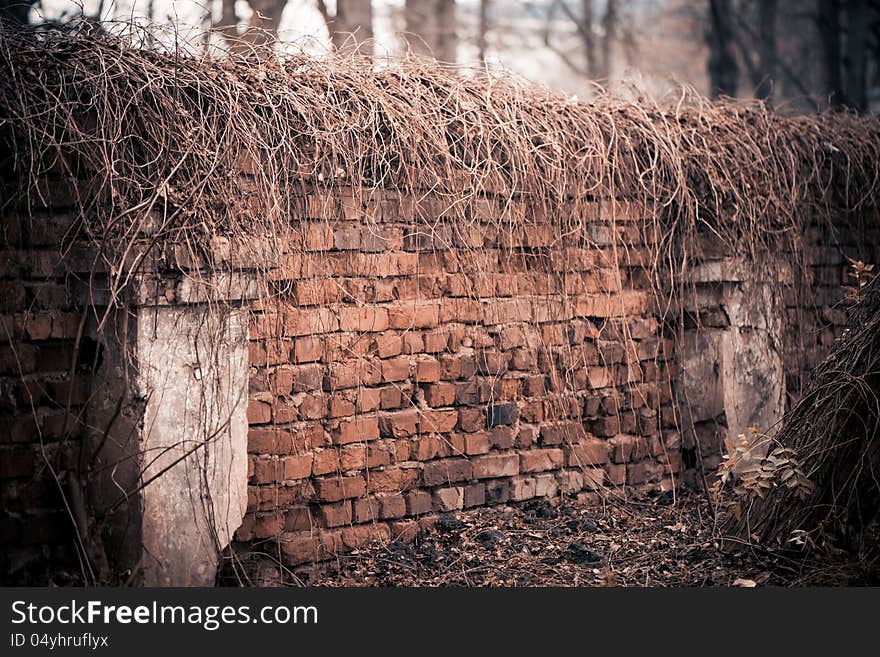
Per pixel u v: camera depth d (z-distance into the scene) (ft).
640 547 15.29
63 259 12.10
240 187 13.14
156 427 12.43
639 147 17.65
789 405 19.30
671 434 18.33
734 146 18.52
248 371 13.39
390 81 15.31
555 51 61.11
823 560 13.94
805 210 19.47
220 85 13.17
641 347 17.94
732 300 18.53
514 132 16.05
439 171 15.31
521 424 16.53
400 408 15.20
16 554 11.99
